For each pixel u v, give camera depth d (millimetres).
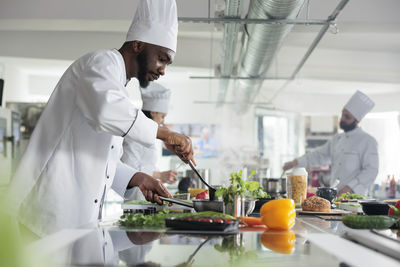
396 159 11375
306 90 10719
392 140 11445
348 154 5824
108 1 4992
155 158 3895
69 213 1837
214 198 1748
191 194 3166
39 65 8586
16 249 516
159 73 1979
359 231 1028
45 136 1883
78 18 4996
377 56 8398
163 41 1902
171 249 836
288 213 1246
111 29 5402
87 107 1688
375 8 4961
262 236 1062
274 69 8289
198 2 4977
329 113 11102
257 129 10547
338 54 8344
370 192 6836
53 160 1850
